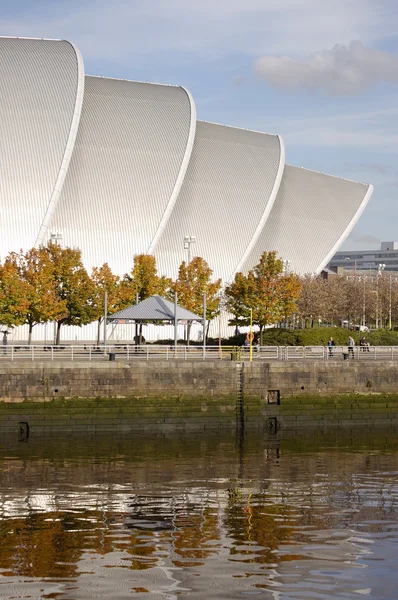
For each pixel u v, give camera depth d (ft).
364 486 145.48
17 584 95.35
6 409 200.85
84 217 362.12
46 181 343.87
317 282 413.80
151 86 398.62
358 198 447.42
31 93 351.67
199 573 98.78
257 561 102.99
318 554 105.70
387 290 499.51
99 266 361.30
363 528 117.50
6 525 118.21
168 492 139.33
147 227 367.04
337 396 222.28
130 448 182.39
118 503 131.34
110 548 107.96
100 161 367.04
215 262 390.42
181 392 211.61
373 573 98.73
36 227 341.82
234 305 321.93
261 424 215.10
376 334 323.57
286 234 430.61
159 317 244.22
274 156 410.52
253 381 216.74
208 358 233.35
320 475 154.92
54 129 347.36
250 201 398.83
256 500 134.21
